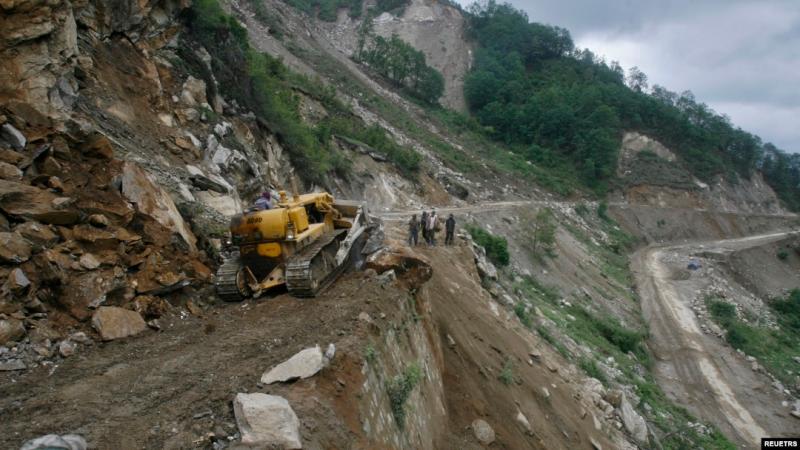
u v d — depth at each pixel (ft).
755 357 119.14
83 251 26.58
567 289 125.49
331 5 375.45
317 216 36.65
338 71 224.53
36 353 21.91
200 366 21.68
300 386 19.88
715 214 278.05
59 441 14.92
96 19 46.83
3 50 31.73
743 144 334.85
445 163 190.49
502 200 181.57
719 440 81.10
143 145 43.60
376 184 120.47
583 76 349.82
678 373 108.78
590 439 48.70
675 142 311.88
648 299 150.41
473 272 68.85
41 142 29.09
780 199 338.13
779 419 96.27
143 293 27.81
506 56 349.61
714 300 149.48
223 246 37.68
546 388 50.31
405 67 276.82
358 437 19.51
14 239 23.61
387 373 25.26
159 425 17.17
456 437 33.19
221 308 30.45
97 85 43.47
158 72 53.21
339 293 30.53
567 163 271.69
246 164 58.08
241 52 76.48
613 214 246.47
